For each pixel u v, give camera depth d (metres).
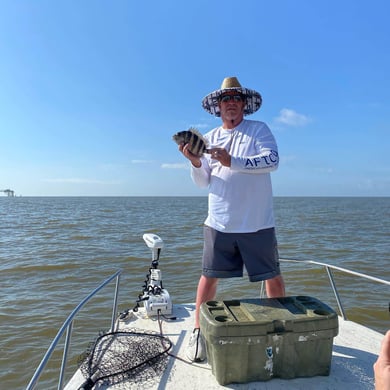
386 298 9.76
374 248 18.55
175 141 3.16
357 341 3.42
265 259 3.10
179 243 19.88
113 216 47.38
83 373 2.90
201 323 2.82
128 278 11.82
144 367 2.93
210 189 3.29
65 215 49.66
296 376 2.72
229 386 2.64
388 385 1.17
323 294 10.16
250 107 3.59
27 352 6.76
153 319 4.01
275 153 3.06
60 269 13.23
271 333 2.61
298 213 57.34
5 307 9.05
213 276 3.20
